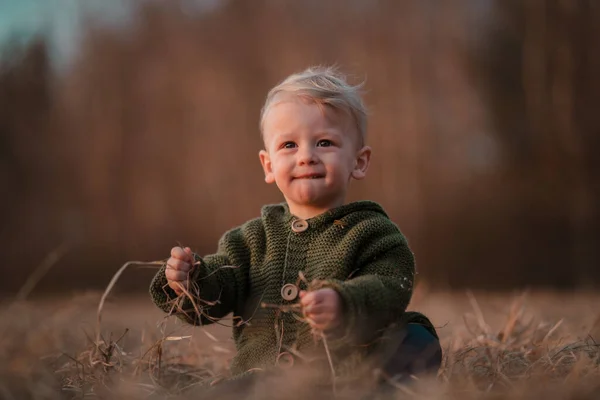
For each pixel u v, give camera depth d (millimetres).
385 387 2174
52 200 12844
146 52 13555
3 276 11945
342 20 12898
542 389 2104
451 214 12148
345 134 2684
